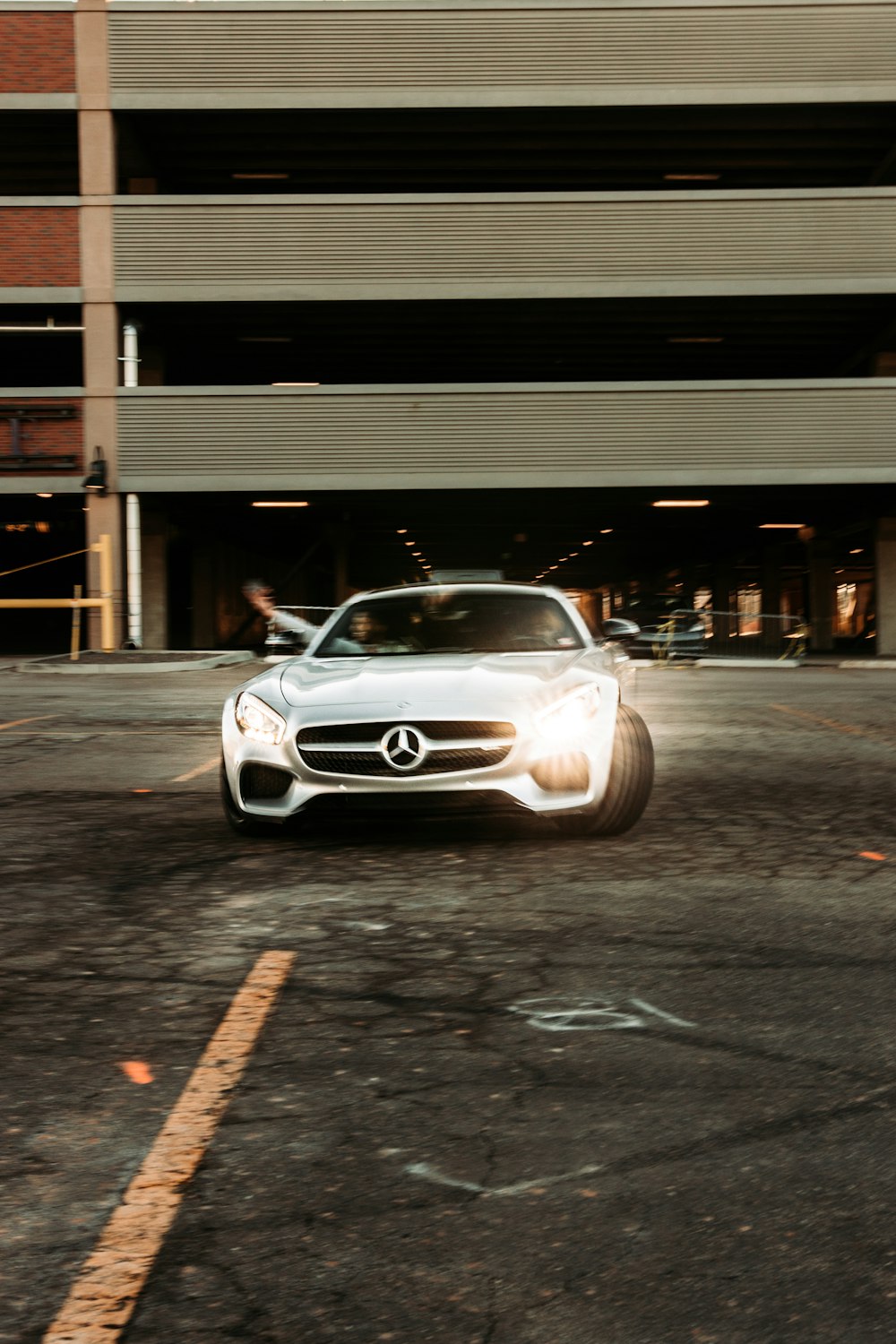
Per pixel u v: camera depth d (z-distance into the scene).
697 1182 2.88
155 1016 4.10
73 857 6.66
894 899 5.64
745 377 31.91
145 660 23.75
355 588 57.09
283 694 6.82
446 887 5.90
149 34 25.33
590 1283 2.46
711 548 44.31
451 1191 2.85
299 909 5.50
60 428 25.69
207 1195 2.84
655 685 19.39
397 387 25.67
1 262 25.52
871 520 28.55
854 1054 3.70
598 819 6.95
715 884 5.93
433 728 6.41
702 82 25.47
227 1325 2.33
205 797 8.64
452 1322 2.33
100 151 25.44
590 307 26.09
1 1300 2.42
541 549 47.38
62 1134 3.18
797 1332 2.29
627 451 25.75
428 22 25.34
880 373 27.77
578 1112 3.29
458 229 25.33
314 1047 3.79
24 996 4.32
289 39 25.38
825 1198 2.80
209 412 25.62
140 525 28.25
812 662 26.70
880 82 25.45
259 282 25.38
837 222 25.27
